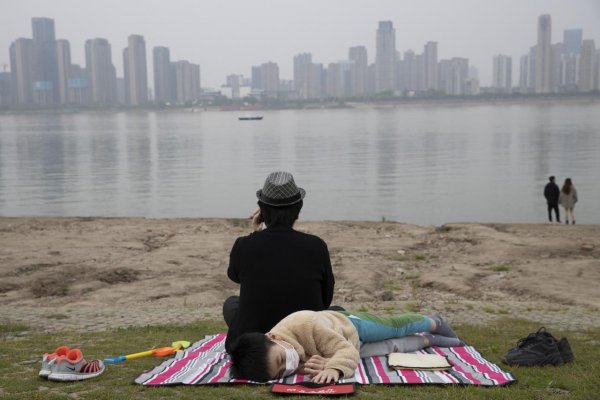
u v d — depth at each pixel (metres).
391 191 50.09
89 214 41.44
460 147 91.69
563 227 17.70
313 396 4.57
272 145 104.88
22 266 13.52
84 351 6.85
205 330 8.40
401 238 16.72
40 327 8.78
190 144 112.19
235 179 59.81
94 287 12.15
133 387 5.00
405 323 5.66
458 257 14.55
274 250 5.23
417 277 12.78
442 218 38.75
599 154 75.62
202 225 18.33
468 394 4.66
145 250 15.40
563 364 5.99
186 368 5.41
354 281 12.38
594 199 44.09
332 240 16.47
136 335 8.02
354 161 74.81
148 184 57.25
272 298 5.18
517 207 42.09
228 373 5.14
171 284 12.21
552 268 13.07
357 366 5.02
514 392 4.82
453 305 10.35
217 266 13.86
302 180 57.84
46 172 69.69
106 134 154.25
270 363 4.81
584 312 9.76
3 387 5.15
